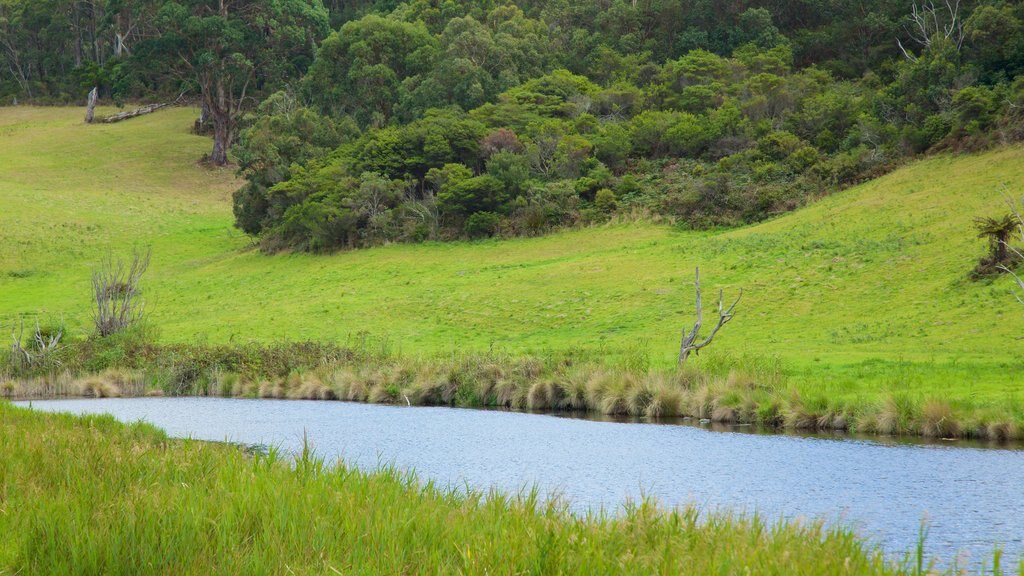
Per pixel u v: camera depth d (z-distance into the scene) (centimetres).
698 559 920
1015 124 7269
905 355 3634
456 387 3528
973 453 2136
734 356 3859
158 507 1011
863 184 7550
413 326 5781
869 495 1722
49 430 1677
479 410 3256
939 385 2828
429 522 991
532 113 10325
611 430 2662
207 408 3419
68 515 963
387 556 882
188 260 9250
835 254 5791
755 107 10038
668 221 7756
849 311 4788
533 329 5434
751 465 2044
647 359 3609
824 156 8331
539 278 6500
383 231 8362
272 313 6444
